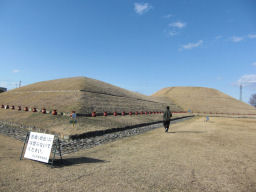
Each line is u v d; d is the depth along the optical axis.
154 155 7.71
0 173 5.16
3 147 8.73
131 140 11.35
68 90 30.81
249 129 18.00
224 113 58.91
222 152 8.38
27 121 15.77
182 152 8.26
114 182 4.84
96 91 33.41
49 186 4.47
